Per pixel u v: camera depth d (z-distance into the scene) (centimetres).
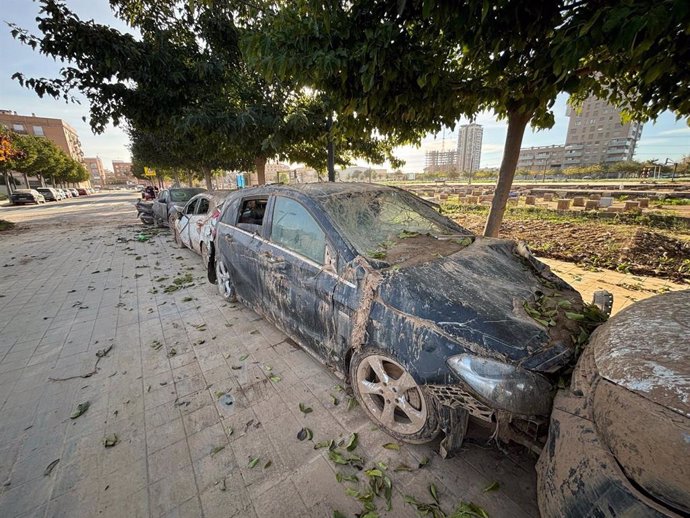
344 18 273
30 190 2967
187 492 177
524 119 408
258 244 327
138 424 227
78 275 596
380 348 195
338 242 237
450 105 340
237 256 367
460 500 168
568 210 1152
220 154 863
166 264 664
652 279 455
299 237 276
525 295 199
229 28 638
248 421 228
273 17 330
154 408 243
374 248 242
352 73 298
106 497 174
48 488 179
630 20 159
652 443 90
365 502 168
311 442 208
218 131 594
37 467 193
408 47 276
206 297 471
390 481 179
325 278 236
